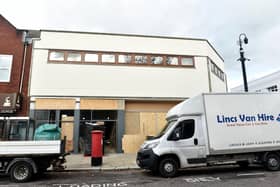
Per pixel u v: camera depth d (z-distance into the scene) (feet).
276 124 29.09
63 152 27.96
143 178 25.75
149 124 51.80
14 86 47.70
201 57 56.44
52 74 49.14
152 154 26.16
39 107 47.42
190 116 28.04
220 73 66.33
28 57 49.75
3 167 25.52
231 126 27.91
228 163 32.73
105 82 50.70
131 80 51.85
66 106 48.42
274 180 22.95
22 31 50.52
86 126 47.65
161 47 55.01
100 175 28.17
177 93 53.26
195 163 26.78
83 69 50.42
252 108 28.94
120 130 49.21
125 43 53.47
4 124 45.44
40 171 28.37
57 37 51.06
